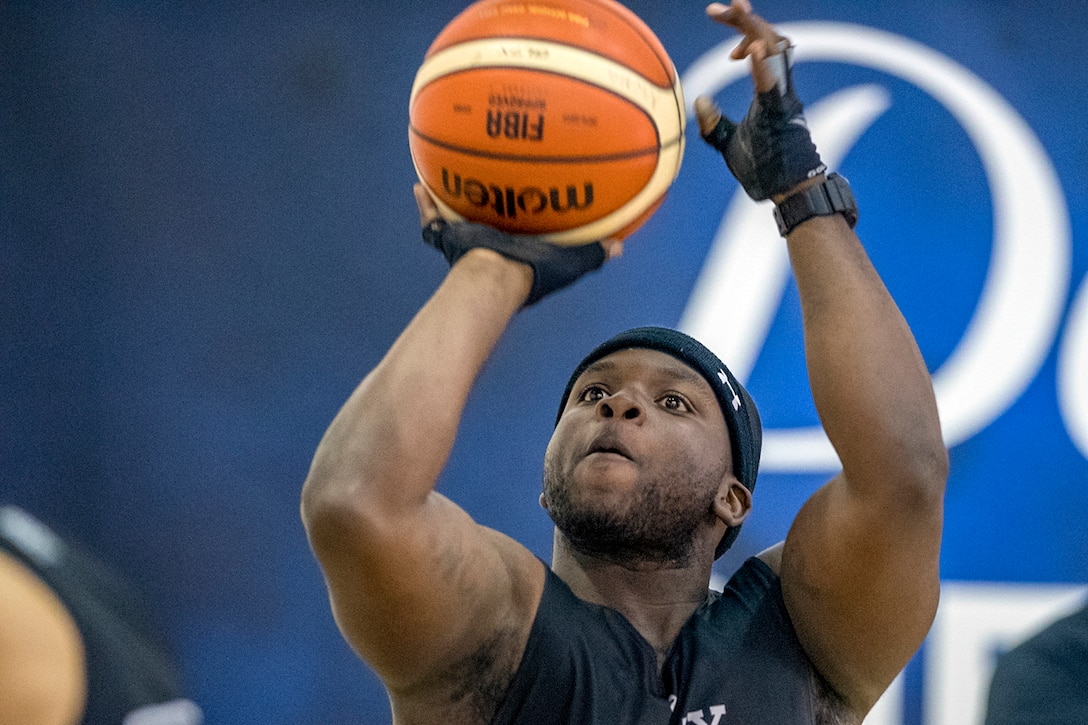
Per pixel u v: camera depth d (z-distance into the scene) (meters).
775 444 15.66
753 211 16.53
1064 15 16.91
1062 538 15.05
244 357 16.80
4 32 17.53
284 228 17.11
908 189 16.45
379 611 6.16
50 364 16.75
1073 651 5.93
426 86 6.84
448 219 6.98
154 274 17.00
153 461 16.53
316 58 17.59
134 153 17.31
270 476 16.47
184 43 17.62
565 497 7.00
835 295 6.77
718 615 6.98
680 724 6.43
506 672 6.52
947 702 14.64
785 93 7.07
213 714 15.70
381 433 6.06
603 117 6.66
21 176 17.22
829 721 6.95
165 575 16.19
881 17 17.20
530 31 6.73
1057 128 16.53
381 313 16.89
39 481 16.44
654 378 7.39
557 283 6.76
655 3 17.36
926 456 6.45
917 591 6.64
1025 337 15.74
